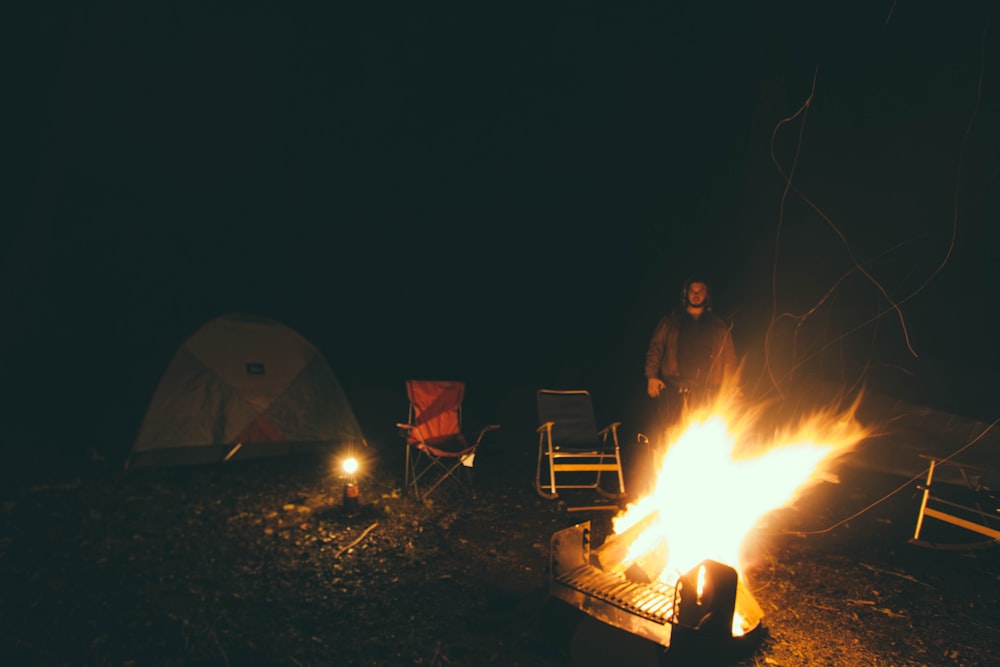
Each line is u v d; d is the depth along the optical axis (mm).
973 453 5172
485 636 3549
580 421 6031
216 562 4301
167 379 6000
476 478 6152
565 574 3711
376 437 7293
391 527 4969
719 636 3174
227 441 6145
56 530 4633
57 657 3230
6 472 5625
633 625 3297
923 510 4969
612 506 5551
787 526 5215
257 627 3566
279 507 5258
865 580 4328
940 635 3705
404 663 3299
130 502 5191
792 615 3881
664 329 5910
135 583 3979
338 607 3795
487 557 4539
